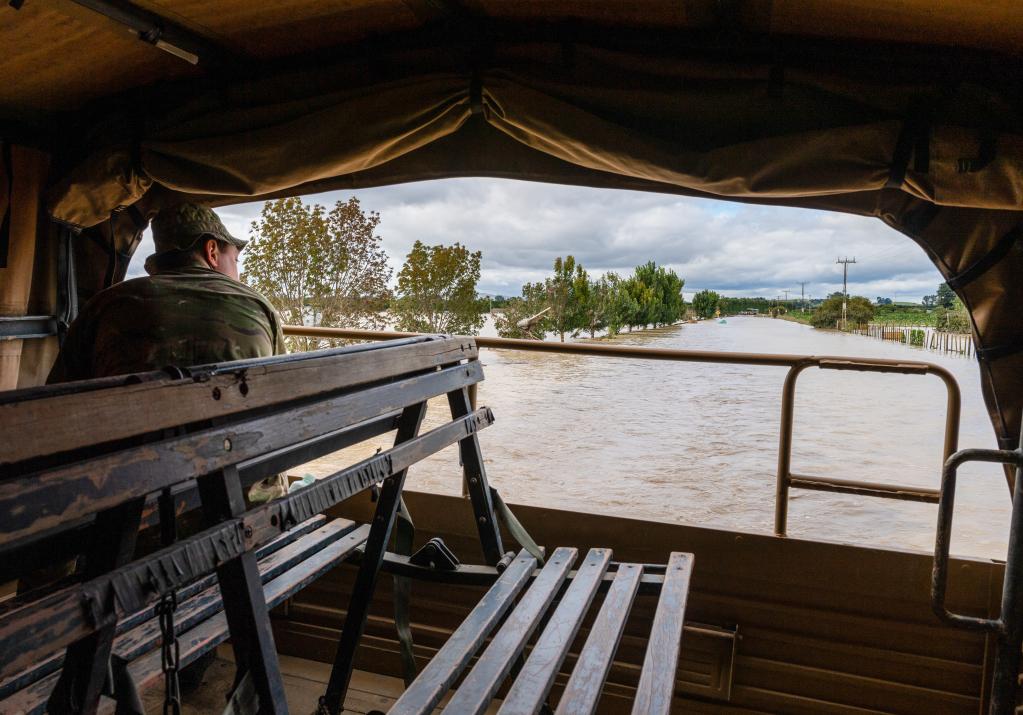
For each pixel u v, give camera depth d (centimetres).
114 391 119
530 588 221
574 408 1075
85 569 127
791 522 545
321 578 321
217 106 358
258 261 916
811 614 281
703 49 303
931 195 279
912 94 279
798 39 293
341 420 181
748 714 287
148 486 122
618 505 567
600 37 313
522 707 156
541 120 312
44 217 394
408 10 306
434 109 326
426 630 312
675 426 934
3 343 375
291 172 343
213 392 140
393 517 216
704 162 297
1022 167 267
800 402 1220
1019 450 228
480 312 1126
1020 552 227
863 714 277
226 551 136
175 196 399
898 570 271
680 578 234
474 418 258
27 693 145
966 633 268
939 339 2216
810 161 287
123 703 140
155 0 286
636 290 2867
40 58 322
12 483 100
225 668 287
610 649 185
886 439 875
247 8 298
